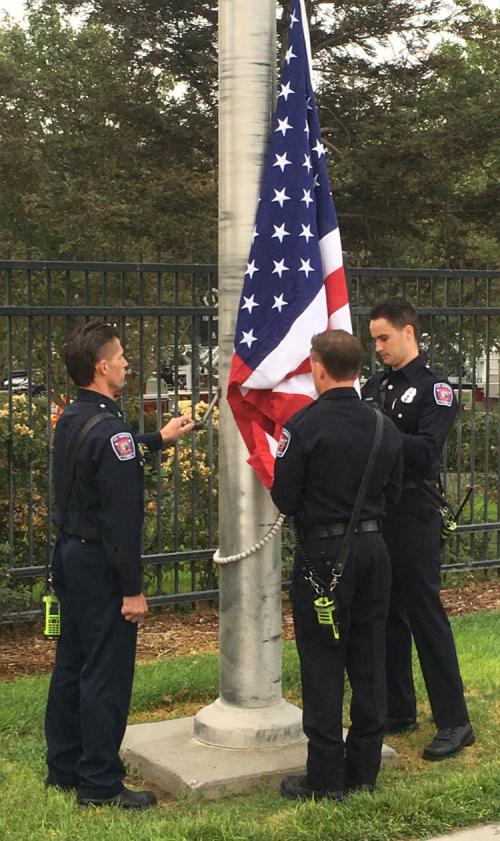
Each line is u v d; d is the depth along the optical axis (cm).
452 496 867
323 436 373
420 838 356
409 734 469
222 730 432
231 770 409
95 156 1781
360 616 387
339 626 379
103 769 386
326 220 436
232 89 431
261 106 431
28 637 667
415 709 475
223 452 439
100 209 1584
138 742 445
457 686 445
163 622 705
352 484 377
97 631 381
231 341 437
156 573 736
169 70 1802
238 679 439
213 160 1781
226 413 437
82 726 385
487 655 588
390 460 386
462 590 791
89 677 384
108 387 390
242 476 433
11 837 355
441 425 427
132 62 1795
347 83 1800
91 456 373
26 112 1816
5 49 2120
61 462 383
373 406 416
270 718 434
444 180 1747
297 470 374
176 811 385
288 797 395
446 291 743
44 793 397
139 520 377
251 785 406
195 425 438
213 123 1784
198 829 353
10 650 638
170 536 741
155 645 647
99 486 372
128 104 1772
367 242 1875
